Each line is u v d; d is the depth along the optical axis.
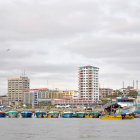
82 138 90.56
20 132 108.19
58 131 112.00
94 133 104.50
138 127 129.38
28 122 168.38
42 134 101.38
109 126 135.75
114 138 90.31
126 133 104.31
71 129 120.56
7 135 98.12
